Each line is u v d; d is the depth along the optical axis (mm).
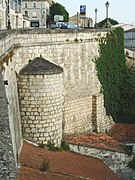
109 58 45219
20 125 29062
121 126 43219
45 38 33188
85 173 26812
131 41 79562
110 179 28359
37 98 29656
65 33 36125
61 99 31297
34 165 23672
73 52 37719
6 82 21250
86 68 40344
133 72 47781
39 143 29797
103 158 32469
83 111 40062
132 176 32562
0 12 49250
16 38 30391
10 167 9883
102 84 43375
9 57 25641
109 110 44719
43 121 29812
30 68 29953
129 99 46406
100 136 37875
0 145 10602
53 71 29891
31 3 122688
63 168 25594
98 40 42875
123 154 32594
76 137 35406
